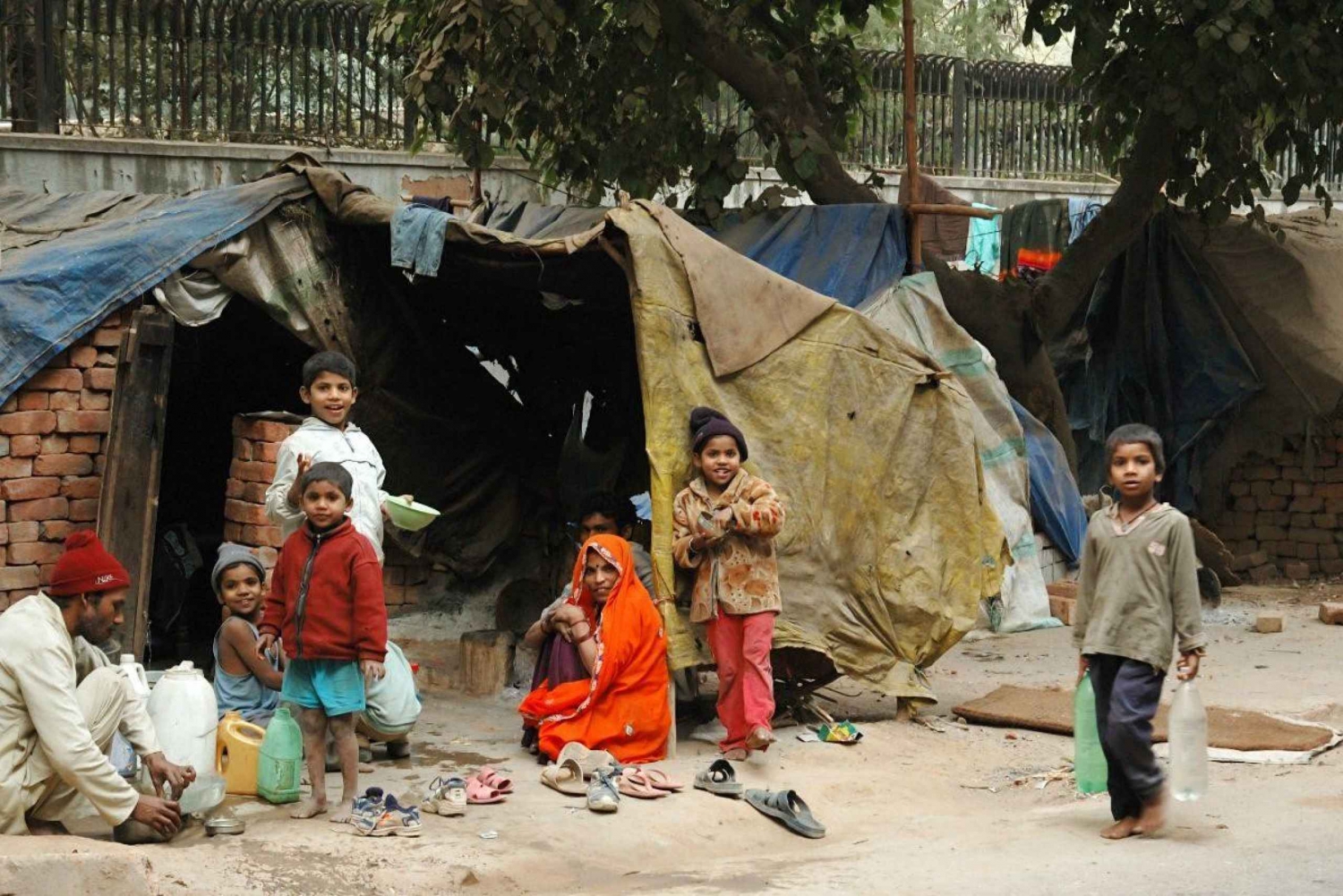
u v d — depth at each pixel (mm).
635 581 7879
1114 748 6395
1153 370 14516
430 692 9203
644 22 11602
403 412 9789
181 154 14945
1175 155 12898
